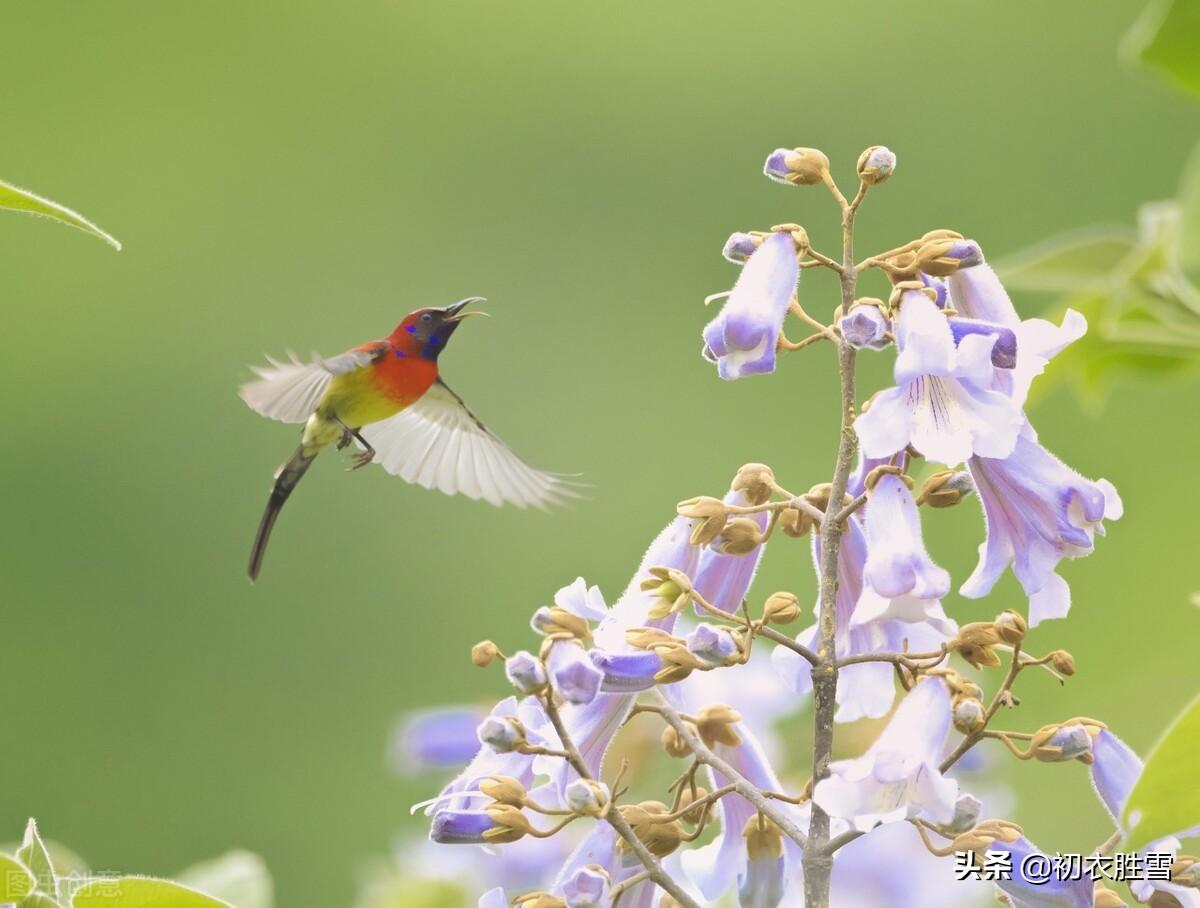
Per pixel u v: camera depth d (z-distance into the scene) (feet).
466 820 14.44
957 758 14.39
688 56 51.85
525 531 46.80
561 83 51.96
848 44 50.44
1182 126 48.19
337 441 25.27
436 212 52.03
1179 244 22.03
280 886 43.55
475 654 14.51
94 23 53.78
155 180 53.01
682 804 15.96
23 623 48.01
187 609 47.83
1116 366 22.99
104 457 49.78
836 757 22.04
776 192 50.57
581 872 14.38
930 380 14.49
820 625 14.69
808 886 14.29
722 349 14.75
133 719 46.50
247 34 53.57
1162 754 12.22
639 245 50.88
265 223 52.70
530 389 49.14
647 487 47.29
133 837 45.14
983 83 49.47
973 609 38.96
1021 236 48.29
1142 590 40.73
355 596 46.96
